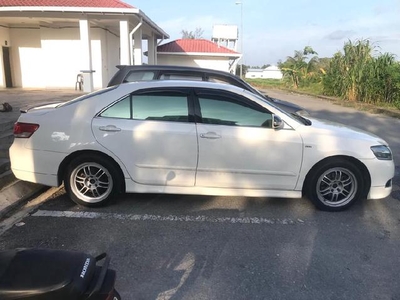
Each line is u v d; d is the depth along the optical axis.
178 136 4.46
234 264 3.42
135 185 4.61
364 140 4.66
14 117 8.94
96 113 4.55
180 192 4.61
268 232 4.10
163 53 30.88
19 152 4.61
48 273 1.81
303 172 4.59
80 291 1.79
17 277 1.79
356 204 5.04
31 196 5.04
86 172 4.62
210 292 2.99
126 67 7.33
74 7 14.90
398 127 12.48
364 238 4.01
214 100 4.56
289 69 39.16
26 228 4.07
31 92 16.83
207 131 4.47
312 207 4.88
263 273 3.28
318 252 3.67
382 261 3.53
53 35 19.23
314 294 2.99
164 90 4.56
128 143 4.49
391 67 19.62
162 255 3.55
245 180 4.58
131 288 3.02
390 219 4.56
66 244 3.72
